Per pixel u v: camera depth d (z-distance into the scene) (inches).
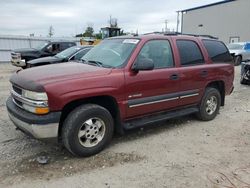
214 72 238.4
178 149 181.3
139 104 183.8
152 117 198.7
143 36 199.2
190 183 140.3
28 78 159.3
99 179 142.6
